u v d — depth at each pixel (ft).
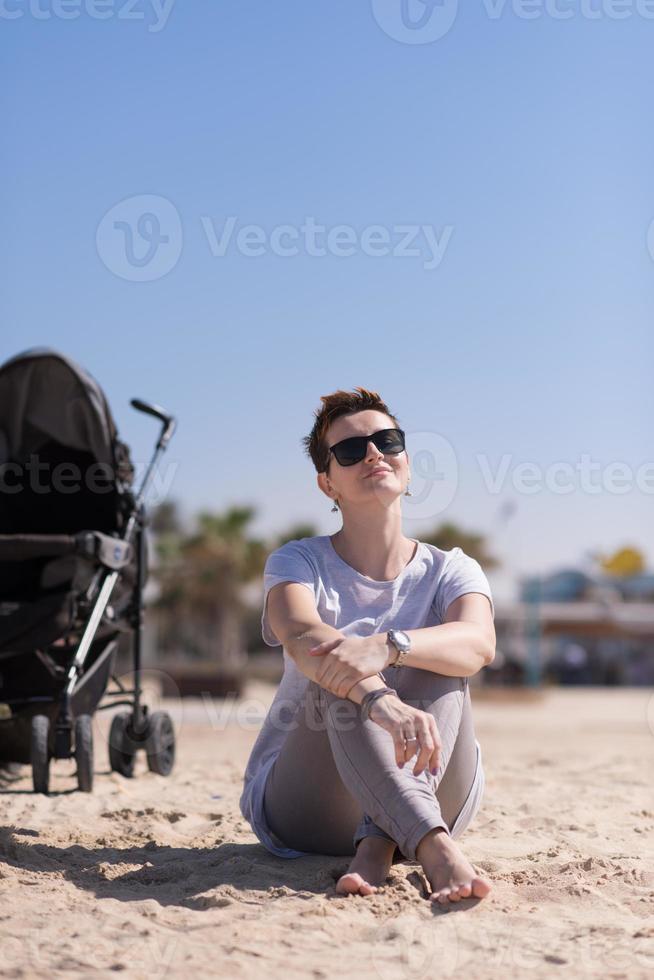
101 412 17.49
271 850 10.47
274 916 8.37
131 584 18.25
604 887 9.34
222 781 17.15
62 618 16.33
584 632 97.45
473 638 9.26
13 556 16.01
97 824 12.69
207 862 10.32
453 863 8.55
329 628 9.13
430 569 10.03
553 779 17.44
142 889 9.44
